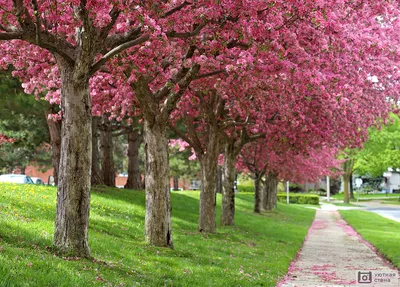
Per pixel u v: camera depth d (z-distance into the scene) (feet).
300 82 47.98
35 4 31.68
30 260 28.66
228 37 41.45
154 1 34.94
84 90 36.55
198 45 43.29
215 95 72.79
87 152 36.63
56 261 30.60
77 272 28.81
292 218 137.28
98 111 65.31
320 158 135.44
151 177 51.78
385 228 108.27
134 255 42.63
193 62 46.78
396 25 58.49
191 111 75.97
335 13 45.78
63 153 36.45
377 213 168.35
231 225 89.76
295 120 60.64
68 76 36.27
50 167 198.70
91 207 67.41
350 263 57.93
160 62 47.65
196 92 67.51
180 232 66.44
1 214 45.50
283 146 84.23
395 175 408.46
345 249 73.51
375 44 49.93
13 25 35.32
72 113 36.22
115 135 108.68
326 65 48.80
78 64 35.01
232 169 90.38
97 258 37.37
